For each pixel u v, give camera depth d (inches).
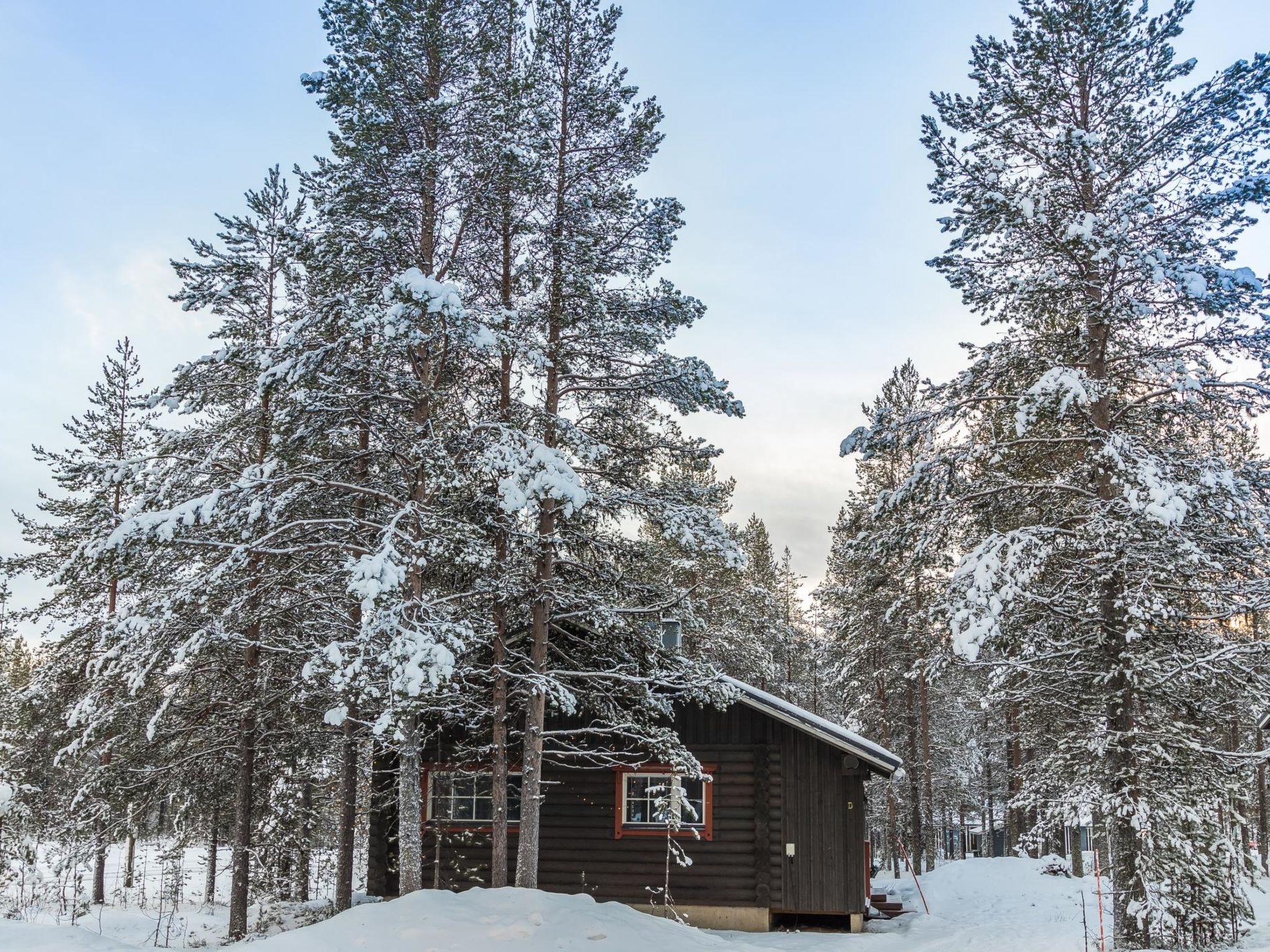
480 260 639.8
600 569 657.0
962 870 1106.1
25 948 465.7
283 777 705.6
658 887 743.1
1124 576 544.7
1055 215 568.7
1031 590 574.2
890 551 644.1
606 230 634.8
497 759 637.9
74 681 808.9
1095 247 520.1
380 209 569.9
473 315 492.7
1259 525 502.0
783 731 754.8
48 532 887.7
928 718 1304.1
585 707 696.4
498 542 636.7
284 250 544.1
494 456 495.8
